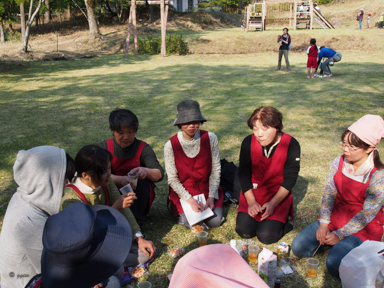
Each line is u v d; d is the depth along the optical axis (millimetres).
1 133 6355
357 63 14344
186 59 17500
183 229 3303
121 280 2555
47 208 1916
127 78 12461
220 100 8766
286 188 3000
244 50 19922
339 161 2715
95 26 25578
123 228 1888
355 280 2180
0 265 1925
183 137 3201
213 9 37250
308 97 8742
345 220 2691
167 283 2559
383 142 5430
